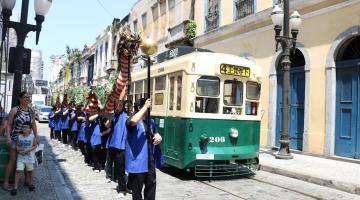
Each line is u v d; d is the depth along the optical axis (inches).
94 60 1995.6
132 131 222.7
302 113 555.5
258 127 398.6
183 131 362.3
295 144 563.2
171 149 385.1
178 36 970.1
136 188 222.4
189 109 360.2
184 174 405.4
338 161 470.9
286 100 485.7
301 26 556.4
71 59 2709.2
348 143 481.1
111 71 1550.2
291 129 570.9
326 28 514.9
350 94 483.2
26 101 283.4
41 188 294.2
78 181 348.5
